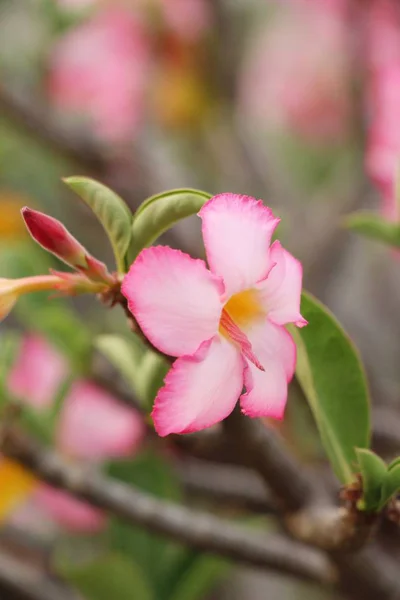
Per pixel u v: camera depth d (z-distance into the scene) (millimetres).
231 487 944
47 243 639
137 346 844
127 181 1150
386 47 1093
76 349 869
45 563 1011
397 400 1107
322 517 713
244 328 630
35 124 1090
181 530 800
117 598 866
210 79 1249
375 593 773
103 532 990
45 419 897
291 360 633
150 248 613
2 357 853
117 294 642
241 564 799
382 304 1634
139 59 1220
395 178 764
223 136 1330
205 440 744
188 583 905
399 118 852
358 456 651
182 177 1334
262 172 1334
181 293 614
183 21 1214
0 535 1038
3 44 1254
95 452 914
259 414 626
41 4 1149
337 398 683
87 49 1206
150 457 934
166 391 614
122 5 1207
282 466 726
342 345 681
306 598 1258
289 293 633
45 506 974
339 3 1195
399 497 683
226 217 623
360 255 1555
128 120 1197
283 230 829
